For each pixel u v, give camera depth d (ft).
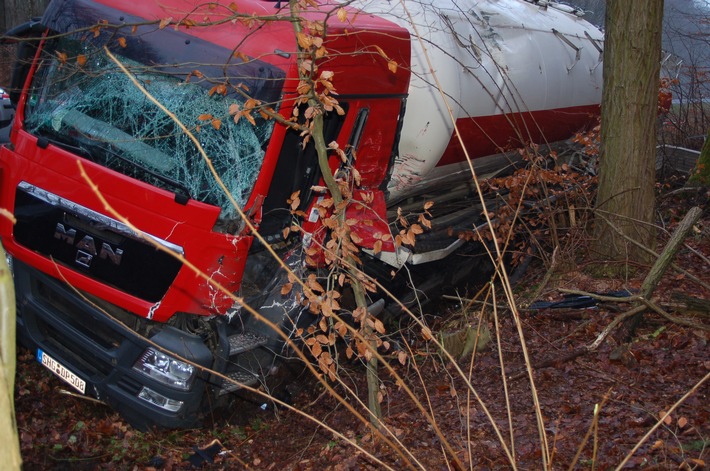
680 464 14.32
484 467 15.48
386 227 20.54
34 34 19.69
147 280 16.69
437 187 25.86
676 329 21.13
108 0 18.92
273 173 17.84
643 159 24.67
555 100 29.99
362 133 20.42
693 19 46.50
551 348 21.04
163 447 17.98
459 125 23.12
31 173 17.90
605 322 22.04
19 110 19.21
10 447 6.39
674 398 17.49
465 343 21.45
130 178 16.72
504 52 26.16
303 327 19.07
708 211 31.45
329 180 16.17
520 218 26.13
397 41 20.71
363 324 15.43
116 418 19.19
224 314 17.46
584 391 18.43
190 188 16.84
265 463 17.58
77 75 18.54
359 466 16.08
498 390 19.08
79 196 17.16
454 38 22.94
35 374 20.27
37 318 19.13
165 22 15.58
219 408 18.69
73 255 17.48
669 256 20.35
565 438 16.20
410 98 22.26
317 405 20.20
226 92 16.33
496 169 29.55
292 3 15.37
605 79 24.98
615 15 24.18
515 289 27.50
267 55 17.07
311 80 15.38
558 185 31.32
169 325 17.28
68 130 18.15
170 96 17.54
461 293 28.07
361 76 19.48
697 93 42.86
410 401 19.45
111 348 17.74
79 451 17.42
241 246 16.83
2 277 6.60
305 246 18.99
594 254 25.96
